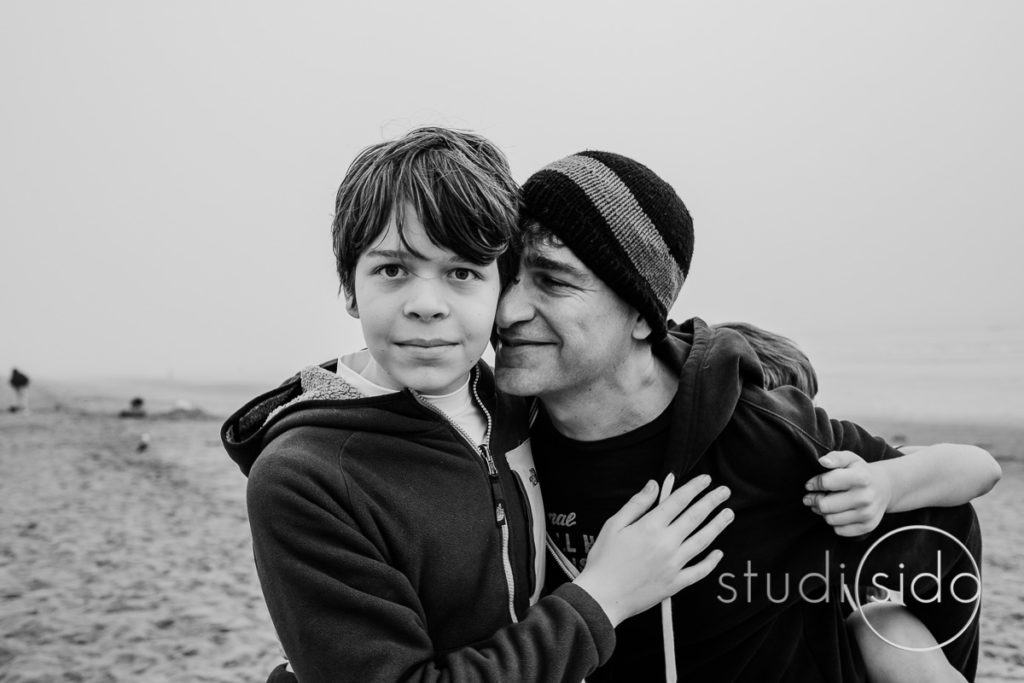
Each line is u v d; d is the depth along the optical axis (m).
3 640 5.05
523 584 1.77
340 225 1.66
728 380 1.91
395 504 1.58
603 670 1.98
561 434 2.00
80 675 4.50
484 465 1.73
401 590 1.51
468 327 1.59
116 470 11.13
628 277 1.75
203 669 4.57
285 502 1.50
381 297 1.57
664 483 1.82
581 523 1.99
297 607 1.48
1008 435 12.53
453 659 1.47
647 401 1.94
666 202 1.85
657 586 1.62
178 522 8.16
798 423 1.93
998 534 7.55
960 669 2.12
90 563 6.77
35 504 9.08
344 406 1.64
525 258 1.76
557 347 1.77
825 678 1.97
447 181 1.55
